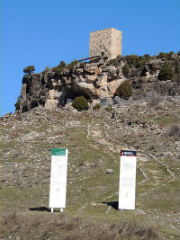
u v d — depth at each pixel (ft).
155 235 47.96
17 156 101.50
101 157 100.68
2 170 89.20
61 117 150.41
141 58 201.77
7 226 49.78
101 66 197.88
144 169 89.15
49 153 104.83
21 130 131.03
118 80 194.70
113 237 46.96
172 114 140.67
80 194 71.82
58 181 58.95
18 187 77.51
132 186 61.26
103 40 215.51
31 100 223.10
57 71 208.74
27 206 63.41
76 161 96.94
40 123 141.08
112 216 56.59
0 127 135.23
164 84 179.83
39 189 76.33
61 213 54.08
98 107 177.17
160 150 104.99
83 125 139.44
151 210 61.31
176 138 113.91
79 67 199.62
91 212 59.52
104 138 122.83
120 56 206.08
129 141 117.50
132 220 50.96
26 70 237.86
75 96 204.44
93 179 82.43
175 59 192.75
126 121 139.33
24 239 47.55
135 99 179.83
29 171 89.51
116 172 87.20
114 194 71.00
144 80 188.75
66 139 120.06
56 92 209.97
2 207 61.98
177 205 63.41
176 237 48.47
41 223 50.29
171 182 77.82
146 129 127.65
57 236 48.03
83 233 48.11
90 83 196.65
